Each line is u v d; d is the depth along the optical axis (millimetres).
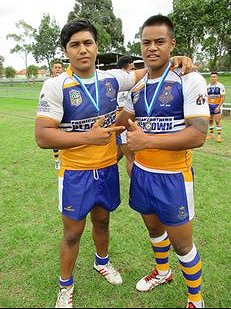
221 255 3303
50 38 61094
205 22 37188
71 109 2309
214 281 2922
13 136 9555
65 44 2283
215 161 6574
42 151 7758
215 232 3756
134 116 2465
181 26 38281
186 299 2721
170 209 2303
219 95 8297
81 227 2592
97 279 3002
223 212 4262
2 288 2898
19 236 3770
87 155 2416
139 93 2324
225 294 2764
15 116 13820
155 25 2104
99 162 2455
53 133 2246
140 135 2105
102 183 2514
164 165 2271
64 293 2666
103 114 2406
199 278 2473
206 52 46969
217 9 36875
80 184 2459
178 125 2201
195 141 2090
